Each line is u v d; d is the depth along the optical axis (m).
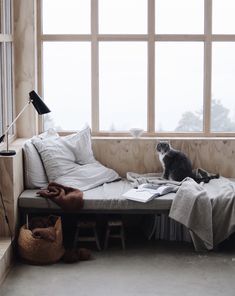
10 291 2.97
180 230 3.83
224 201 3.59
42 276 3.18
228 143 4.20
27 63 4.16
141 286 3.04
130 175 4.12
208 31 4.25
